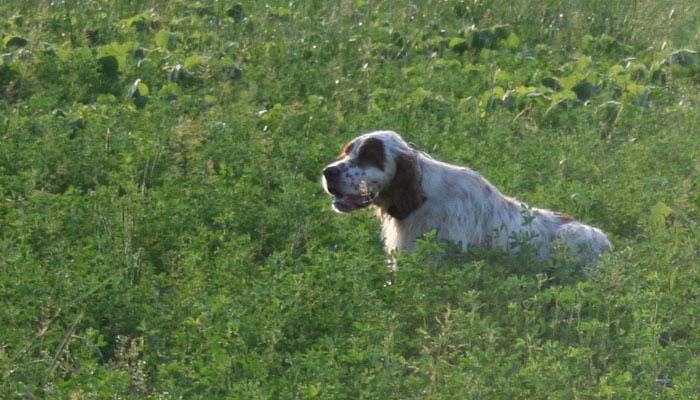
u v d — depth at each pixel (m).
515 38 21.92
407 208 11.40
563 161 15.12
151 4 21.80
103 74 17.17
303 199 12.48
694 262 11.62
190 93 17.12
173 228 11.66
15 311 9.23
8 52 17.50
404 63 20.11
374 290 10.30
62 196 11.84
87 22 20.06
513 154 15.48
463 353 9.66
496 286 10.45
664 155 15.83
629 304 10.40
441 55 21.38
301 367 8.77
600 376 9.51
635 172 15.29
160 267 11.38
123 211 11.62
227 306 9.49
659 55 21.73
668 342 10.32
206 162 13.40
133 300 9.81
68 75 16.88
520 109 17.97
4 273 9.89
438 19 23.38
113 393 8.10
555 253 11.60
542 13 24.25
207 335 9.05
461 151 14.78
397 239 11.66
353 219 12.34
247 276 10.58
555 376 8.58
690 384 8.80
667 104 19.30
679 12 26.27
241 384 8.27
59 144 13.40
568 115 17.36
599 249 11.88
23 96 16.44
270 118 15.75
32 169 12.58
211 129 14.58
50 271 10.02
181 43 19.67
